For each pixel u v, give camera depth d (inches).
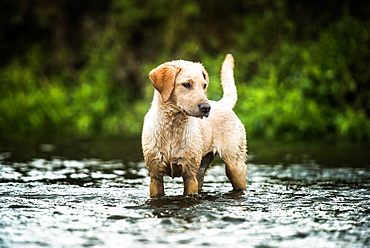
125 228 189.9
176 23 677.9
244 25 662.5
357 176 312.7
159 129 230.5
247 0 673.0
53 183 279.0
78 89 656.4
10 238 177.0
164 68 223.9
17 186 267.7
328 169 339.9
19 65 711.7
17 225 192.9
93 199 239.5
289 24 644.7
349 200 243.0
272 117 544.4
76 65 719.1
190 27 681.6
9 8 709.3
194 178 240.2
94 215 208.5
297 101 544.4
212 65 620.7
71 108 630.5
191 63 231.5
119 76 682.2
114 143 480.4
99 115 620.7
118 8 699.4
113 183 283.0
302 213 215.8
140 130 590.6
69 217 205.2
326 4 645.9
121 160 372.8
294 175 317.1
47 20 706.8
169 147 231.9
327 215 212.5
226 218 205.3
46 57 721.0
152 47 699.4
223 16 681.6
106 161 366.6
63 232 184.4
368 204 234.2
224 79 280.2
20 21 716.7
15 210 215.9
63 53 709.3
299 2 656.4
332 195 254.8
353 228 192.9
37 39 736.3
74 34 721.0
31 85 668.7
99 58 688.4
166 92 221.0
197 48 629.9
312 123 535.5
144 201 235.1
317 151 431.8
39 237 178.4
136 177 303.7
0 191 254.2
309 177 309.6
